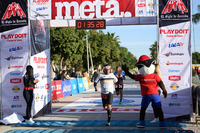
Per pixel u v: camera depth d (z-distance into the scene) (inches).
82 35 1213.1
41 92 326.3
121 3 298.7
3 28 305.1
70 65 1915.6
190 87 281.4
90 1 304.0
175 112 285.0
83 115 324.2
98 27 330.3
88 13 304.7
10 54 303.4
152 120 283.9
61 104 449.1
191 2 283.3
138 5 295.3
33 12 307.1
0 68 305.4
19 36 301.6
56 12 307.7
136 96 561.6
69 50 1130.0
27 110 286.8
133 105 407.5
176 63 285.1
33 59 307.4
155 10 291.7
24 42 300.2
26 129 249.3
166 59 286.8
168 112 286.5
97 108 382.9
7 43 304.3
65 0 307.0
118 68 424.8
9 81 303.4
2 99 304.3
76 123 268.8
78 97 583.2
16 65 302.0
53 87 498.9
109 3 300.8
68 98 565.9
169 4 286.5
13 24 303.0
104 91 264.2
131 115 316.2
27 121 283.6
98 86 1059.3
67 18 307.3
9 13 303.4
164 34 287.1
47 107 341.7
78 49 1238.9
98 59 2090.3
